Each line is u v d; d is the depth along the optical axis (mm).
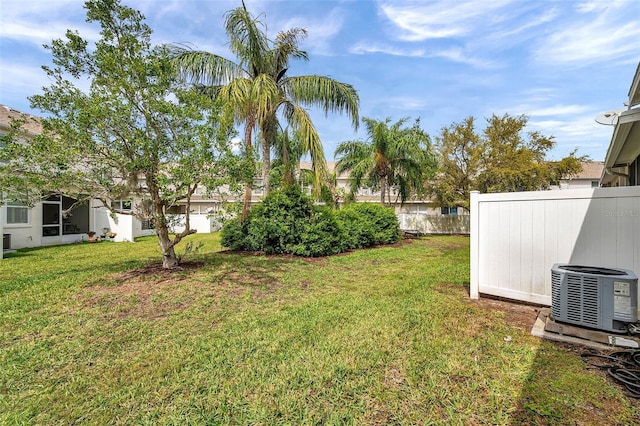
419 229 19750
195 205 22328
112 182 5684
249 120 8867
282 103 9805
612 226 3451
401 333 3359
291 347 3096
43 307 4262
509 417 2006
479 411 2076
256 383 2484
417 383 2414
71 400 2314
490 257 4453
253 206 9406
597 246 3543
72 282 5445
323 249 8734
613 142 5648
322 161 9258
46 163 4961
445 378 2467
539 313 3785
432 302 4449
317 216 9086
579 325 3125
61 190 5441
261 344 3176
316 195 9453
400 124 14688
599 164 23312
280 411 2143
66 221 13195
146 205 6270
